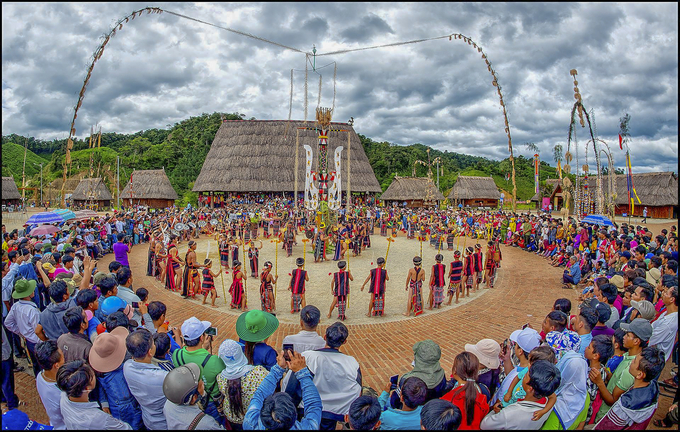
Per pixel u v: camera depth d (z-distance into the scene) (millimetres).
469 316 10398
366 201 53812
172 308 11016
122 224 22312
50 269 8453
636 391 4371
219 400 4242
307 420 3473
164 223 23469
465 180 62844
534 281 14516
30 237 12984
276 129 50969
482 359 4641
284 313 10586
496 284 14086
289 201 46625
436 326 9648
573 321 5504
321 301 11820
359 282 14219
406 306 11430
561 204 58625
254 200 48531
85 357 4711
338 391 4125
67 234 16547
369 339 8812
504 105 16609
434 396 4195
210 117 89625
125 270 7195
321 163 20219
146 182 50469
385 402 4445
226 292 12938
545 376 3613
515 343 4797
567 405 4129
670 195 43125
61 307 5707
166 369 4500
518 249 23125
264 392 3828
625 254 10641
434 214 29828
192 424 3723
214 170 48156
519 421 3689
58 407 4012
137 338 4098
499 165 91812
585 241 16297
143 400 4027
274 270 16422
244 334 4684
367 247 23047
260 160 48406
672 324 5676
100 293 7148
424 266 17344
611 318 6695
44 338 5906
